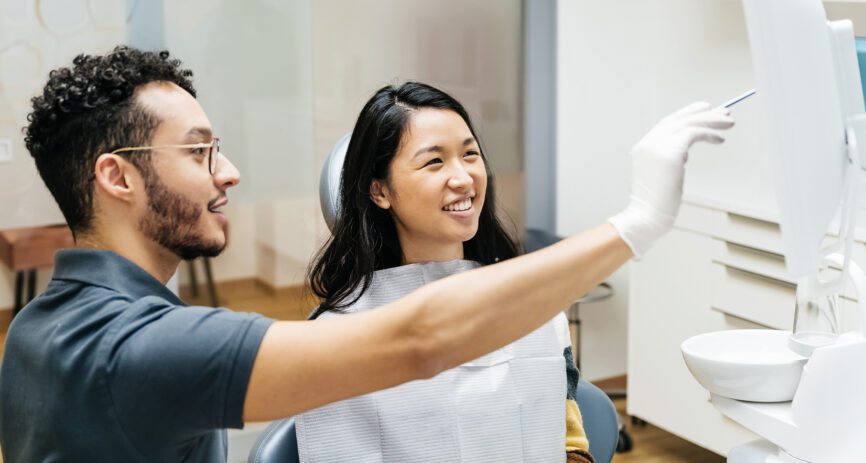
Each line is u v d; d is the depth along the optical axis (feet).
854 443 4.24
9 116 9.05
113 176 3.75
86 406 3.59
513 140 11.49
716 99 10.47
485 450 4.83
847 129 4.00
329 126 10.36
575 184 11.73
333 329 3.38
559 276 3.33
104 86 3.73
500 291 3.30
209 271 10.18
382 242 5.15
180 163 3.77
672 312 9.77
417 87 4.92
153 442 3.59
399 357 3.34
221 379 3.40
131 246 3.87
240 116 9.93
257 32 9.84
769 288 8.74
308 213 10.44
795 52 3.55
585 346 11.75
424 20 10.67
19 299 10.17
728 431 9.31
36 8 8.96
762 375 4.43
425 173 4.79
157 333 3.50
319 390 3.40
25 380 3.81
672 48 10.84
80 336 3.67
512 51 11.26
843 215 4.16
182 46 9.55
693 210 9.37
